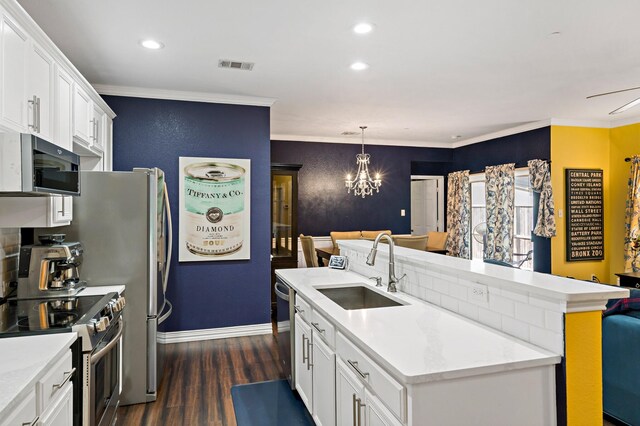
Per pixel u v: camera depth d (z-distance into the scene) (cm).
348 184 683
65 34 275
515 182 647
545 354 142
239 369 342
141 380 283
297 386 279
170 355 374
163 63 330
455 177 741
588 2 238
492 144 669
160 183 299
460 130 634
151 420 259
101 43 290
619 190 567
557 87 406
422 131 643
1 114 177
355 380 171
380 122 575
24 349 157
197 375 330
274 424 255
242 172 426
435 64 338
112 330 224
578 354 141
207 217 416
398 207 749
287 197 555
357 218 727
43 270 242
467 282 189
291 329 291
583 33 280
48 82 229
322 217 708
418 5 240
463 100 454
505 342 155
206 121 420
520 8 245
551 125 550
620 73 365
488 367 133
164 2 233
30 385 128
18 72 193
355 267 331
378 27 268
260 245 436
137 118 400
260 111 439
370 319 188
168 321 407
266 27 267
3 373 133
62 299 237
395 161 745
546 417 141
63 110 253
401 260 249
